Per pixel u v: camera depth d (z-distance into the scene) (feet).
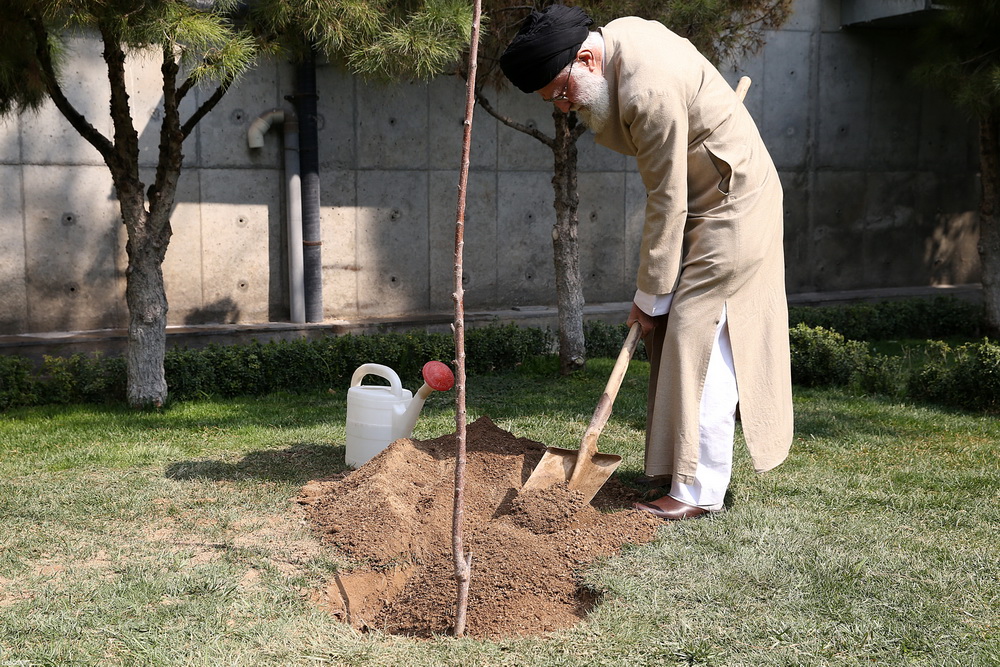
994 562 11.37
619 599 10.31
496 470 14.06
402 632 10.32
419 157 35.19
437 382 15.08
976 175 46.21
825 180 43.06
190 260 31.99
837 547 11.79
